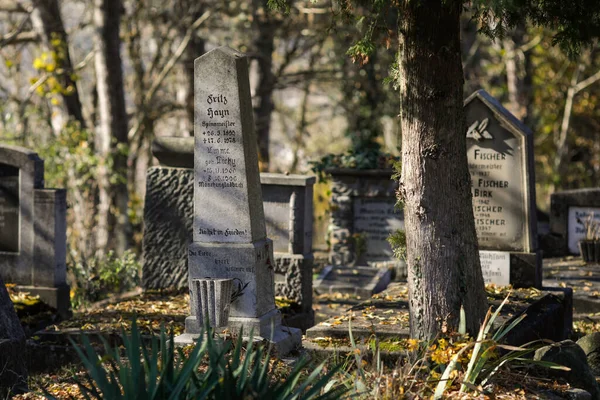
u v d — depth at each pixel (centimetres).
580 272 1451
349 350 840
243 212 884
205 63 876
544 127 2834
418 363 746
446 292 786
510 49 2534
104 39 1934
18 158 1255
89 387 775
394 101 2323
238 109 873
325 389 644
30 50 2511
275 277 1248
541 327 976
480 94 1136
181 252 1291
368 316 954
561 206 1711
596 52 2700
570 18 714
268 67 2544
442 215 782
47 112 2334
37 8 2128
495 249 1144
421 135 777
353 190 1616
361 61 778
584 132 3008
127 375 553
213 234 891
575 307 1243
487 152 1140
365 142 1669
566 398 730
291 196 1242
